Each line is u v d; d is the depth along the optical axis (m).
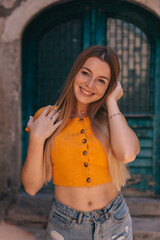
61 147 1.35
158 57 3.67
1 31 3.47
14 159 3.60
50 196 3.58
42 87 3.87
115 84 1.39
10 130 3.57
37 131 1.29
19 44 3.51
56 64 3.83
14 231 3.09
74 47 3.79
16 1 3.43
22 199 3.52
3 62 3.52
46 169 1.44
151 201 3.50
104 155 1.36
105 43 3.74
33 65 3.83
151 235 2.96
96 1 3.66
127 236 1.36
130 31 3.71
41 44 3.82
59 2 3.42
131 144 1.29
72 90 1.40
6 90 3.54
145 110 3.75
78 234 1.30
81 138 1.35
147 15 3.61
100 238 1.29
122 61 3.75
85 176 1.32
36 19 3.71
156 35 3.64
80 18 3.75
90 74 1.33
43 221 3.23
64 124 1.37
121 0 3.52
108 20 3.73
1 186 3.57
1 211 3.33
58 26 3.79
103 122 1.40
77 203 1.32
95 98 1.37
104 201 1.34
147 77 3.73
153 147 3.73
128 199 3.58
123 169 1.43
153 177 3.73
